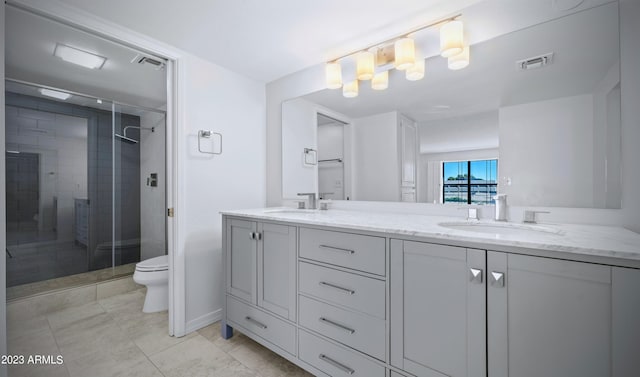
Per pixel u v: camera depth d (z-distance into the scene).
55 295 2.35
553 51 1.29
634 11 1.13
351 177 2.01
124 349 1.75
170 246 1.92
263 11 1.51
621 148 1.15
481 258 0.95
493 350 0.93
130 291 2.80
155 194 3.30
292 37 1.78
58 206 2.72
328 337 1.35
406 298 1.12
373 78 1.87
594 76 1.20
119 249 3.14
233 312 1.86
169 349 1.75
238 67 2.21
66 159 2.78
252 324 1.72
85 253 2.88
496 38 1.42
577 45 1.24
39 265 2.59
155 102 3.24
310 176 2.22
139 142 3.41
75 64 2.27
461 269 0.99
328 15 1.56
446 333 1.02
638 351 0.73
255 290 1.71
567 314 0.82
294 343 1.50
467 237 0.96
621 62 1.15
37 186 2.61
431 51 1.63
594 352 0.78
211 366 1.58
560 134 1.28
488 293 0.94
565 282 0.82
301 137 2.28
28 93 2.54
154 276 2.28
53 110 2.71
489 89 1.46
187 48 1.91
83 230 2.88
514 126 1.40
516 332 0.89
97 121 3.00
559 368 0.83
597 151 1.20
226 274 1.91
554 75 1.29
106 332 1.96
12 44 1.94
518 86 1.38
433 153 1.66
